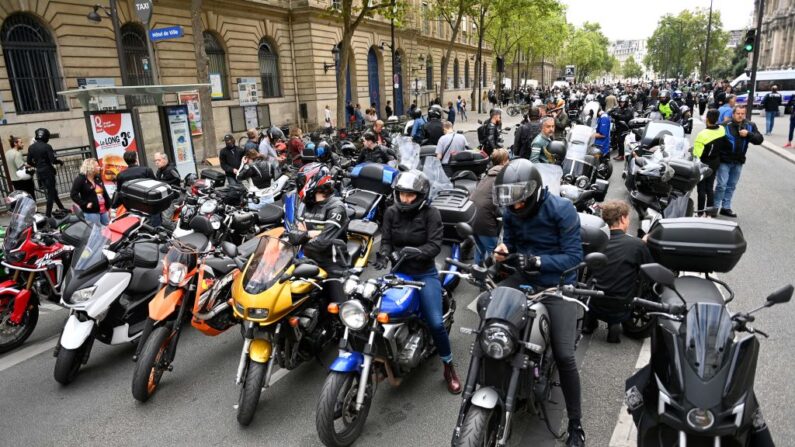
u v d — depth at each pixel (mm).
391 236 4586
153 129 14438
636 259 4992
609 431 3945
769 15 85312
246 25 24750
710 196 8914
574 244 3676
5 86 15492
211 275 4980
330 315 4867
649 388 3053
